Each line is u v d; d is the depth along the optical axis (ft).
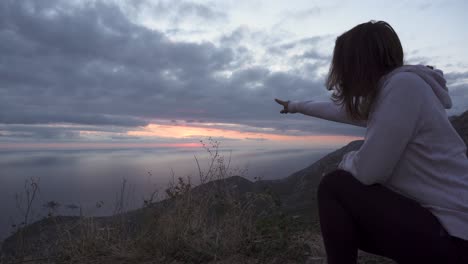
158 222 9.52
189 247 8.73
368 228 3.92
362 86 4.01
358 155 3.83
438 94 3.84
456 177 3.56
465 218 3.40
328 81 4.54
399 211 3.67
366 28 4.09
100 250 8.96
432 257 3.50
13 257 8.46
